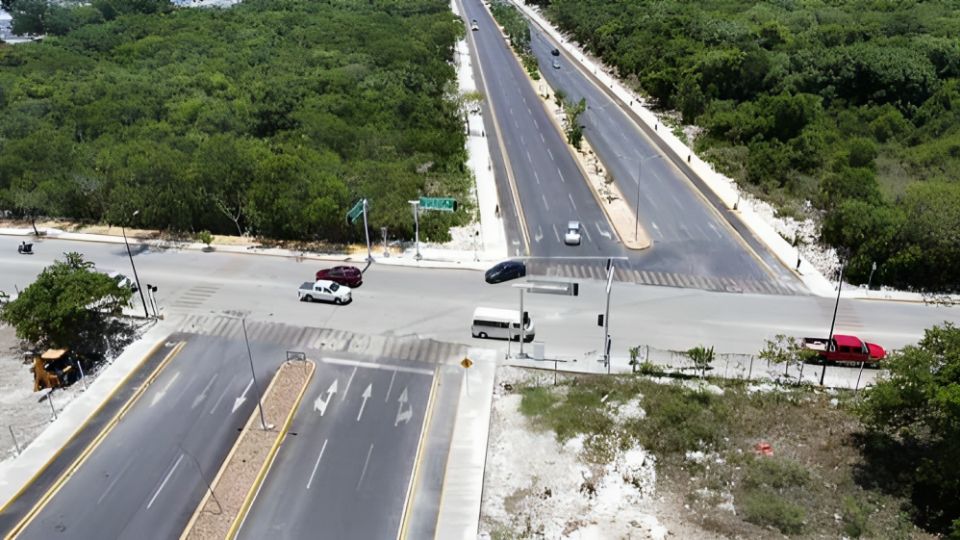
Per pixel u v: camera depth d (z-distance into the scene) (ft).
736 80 378.12
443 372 171.42
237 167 255.09
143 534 126.00
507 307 200.23
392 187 259.60
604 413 154.92
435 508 130.93
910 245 207.72
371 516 129.29
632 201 271.90
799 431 149.18
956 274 209.05
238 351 181.06
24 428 154.30
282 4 606.14
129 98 352.90
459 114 373.20
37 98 366.43
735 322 190.39
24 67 422.82
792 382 164.66
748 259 226.38
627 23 494.59
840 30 432.66
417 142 311.27
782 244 236.02
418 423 154.10
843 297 203.31
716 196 275.59
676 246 235.61
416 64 418.92
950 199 216.74
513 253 233.14
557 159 316.81
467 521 127.85
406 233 244.83
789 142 308.40
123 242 249.55
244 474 139.03
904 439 145.07
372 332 188.65
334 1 631.56
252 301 205.98
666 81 392.06
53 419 156.97
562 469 140.26
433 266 226.17
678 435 146.20
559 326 190.08
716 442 146.00
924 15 463.01
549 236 244.01
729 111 354.95
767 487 133.90
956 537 111.75
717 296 204.23
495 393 163.73
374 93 354.13
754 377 166.61
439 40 488.85
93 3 621.72
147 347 183.11
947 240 202.39
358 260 231.30
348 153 297.33
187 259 234.99
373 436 150.30
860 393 159.74
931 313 195.11
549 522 127.65
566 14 579.48
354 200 246.68
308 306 202.90
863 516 125.70
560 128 359.25
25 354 184.75
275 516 129.59
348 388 165.89
